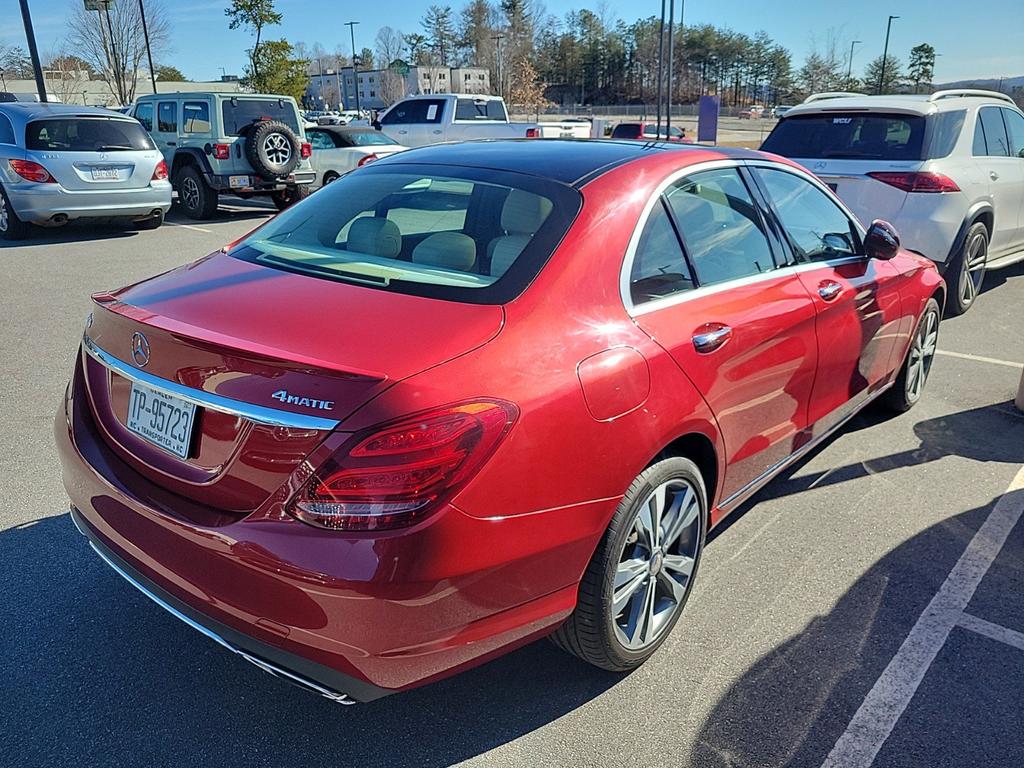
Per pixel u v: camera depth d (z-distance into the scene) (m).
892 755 2.45
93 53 38.78
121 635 2.91
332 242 2.92
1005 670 2.82
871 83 75.56
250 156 13.23
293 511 2.02
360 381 2.01
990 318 7.36
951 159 6.93
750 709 2.63
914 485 4.18
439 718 2.58
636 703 2.65
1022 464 4.44
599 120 34.09
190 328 2.27
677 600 2.89
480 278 2.51
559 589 2.35
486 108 19.67
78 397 2.75
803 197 3.83
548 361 2.28
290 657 2.10
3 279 8.45
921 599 3.22
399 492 1.96
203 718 2.55
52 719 2.52
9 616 2.99
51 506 3.77
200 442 2.24
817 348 3.56
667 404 2.59
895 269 4.41
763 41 104.75
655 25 100.75
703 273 2.99
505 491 2.11
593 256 2.58
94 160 10.65
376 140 16.45
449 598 2.06
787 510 3.92
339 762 2.40
